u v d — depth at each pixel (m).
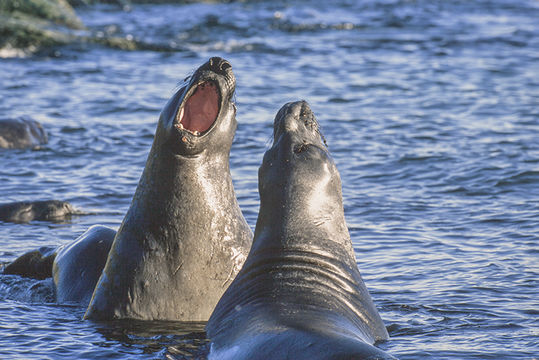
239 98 96.44
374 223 50.75
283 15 179.62
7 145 73.62
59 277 37.84
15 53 131.12
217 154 33.19
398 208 54.28
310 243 28.03
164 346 29.34
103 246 38.03
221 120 32.81
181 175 32.47
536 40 146.38
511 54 132.00
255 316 25.83
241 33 156.50
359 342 22.98
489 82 108.31
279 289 26.89
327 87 105.12
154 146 32.91
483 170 63.78
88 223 52.50
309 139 29.41
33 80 110.12
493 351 28.31
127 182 62.91
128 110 91.50
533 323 32.09
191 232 32.56
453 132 78.44
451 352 28.11
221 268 33.03
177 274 32.47
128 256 32.78
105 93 101.31
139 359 28.16
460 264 41.56
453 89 103.31
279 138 29.41
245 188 59.44
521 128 79.69
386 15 181.50
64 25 146.00
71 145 75.31
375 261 42.72
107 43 138.25
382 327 28.27
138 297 32.53
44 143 75.81
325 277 27.56
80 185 62.00
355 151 71.50
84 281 37.00
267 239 28.41
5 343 30.20
